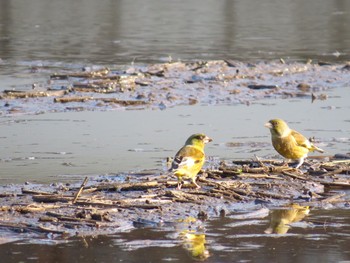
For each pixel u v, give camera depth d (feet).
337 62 93.25
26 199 40.93
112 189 42.78
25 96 69.05
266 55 99.25
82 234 36.88
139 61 92.43
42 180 45.62
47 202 40.34
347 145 55.21
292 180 45.39
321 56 98.89
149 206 40.09
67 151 53.01
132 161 50.34
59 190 42.80
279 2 174.50
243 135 58.34
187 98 71.51
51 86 74.18
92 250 34.96
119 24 134.51
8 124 61.00
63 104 67.67
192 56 97.35
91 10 155.84
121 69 84.79
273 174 46.26
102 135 57.82
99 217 38.34
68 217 38.11
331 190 44.65
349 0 179.22
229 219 39.52
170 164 49.39
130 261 33.68
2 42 109.29
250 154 52.47
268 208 41.42
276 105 70.03
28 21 137.18
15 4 164.14
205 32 124.77
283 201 42.52
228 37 118.62
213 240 36.42
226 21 141.18
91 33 121.60
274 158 51.08
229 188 43.24
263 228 38.19
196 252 34.86
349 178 46.37
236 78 80.07
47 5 163.53
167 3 169.99
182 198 41.55
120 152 52.80
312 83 80.33
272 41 114.42
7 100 67.97
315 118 64.80
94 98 69.15
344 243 36.24
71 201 40.22
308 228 38.45
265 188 44.11
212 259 33.99
